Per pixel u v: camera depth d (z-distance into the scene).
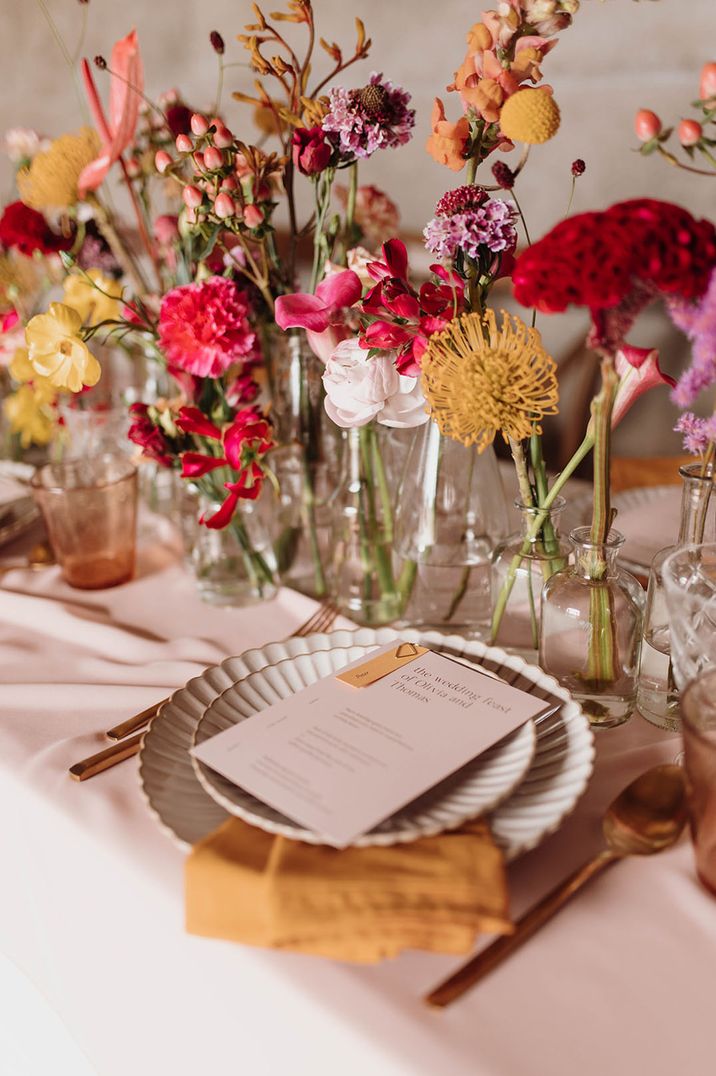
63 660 0.83
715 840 0.51
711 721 0.53
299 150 0.75
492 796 0.54
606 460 0.61
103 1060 0.62
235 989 0.50
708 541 0.73
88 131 0.90
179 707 0.66
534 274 0.50
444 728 0.59
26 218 0.94
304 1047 0.47
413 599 0.82
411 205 1.84
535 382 0.62
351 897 0.47
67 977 0.64
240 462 0.80
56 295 1.58
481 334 0.63
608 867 0.55
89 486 0.91
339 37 1.80
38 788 0.63
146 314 0.85
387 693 0.63
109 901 0.57
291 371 0.89
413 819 0.53
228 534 0.90
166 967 0.54
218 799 0.54
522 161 0.67
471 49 0.65
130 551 0.97
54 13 2.09
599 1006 0.46
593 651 0.67
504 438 0.66
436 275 0.68
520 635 0.77
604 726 0.69
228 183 0.77
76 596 0.95
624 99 1.57
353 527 0.86
